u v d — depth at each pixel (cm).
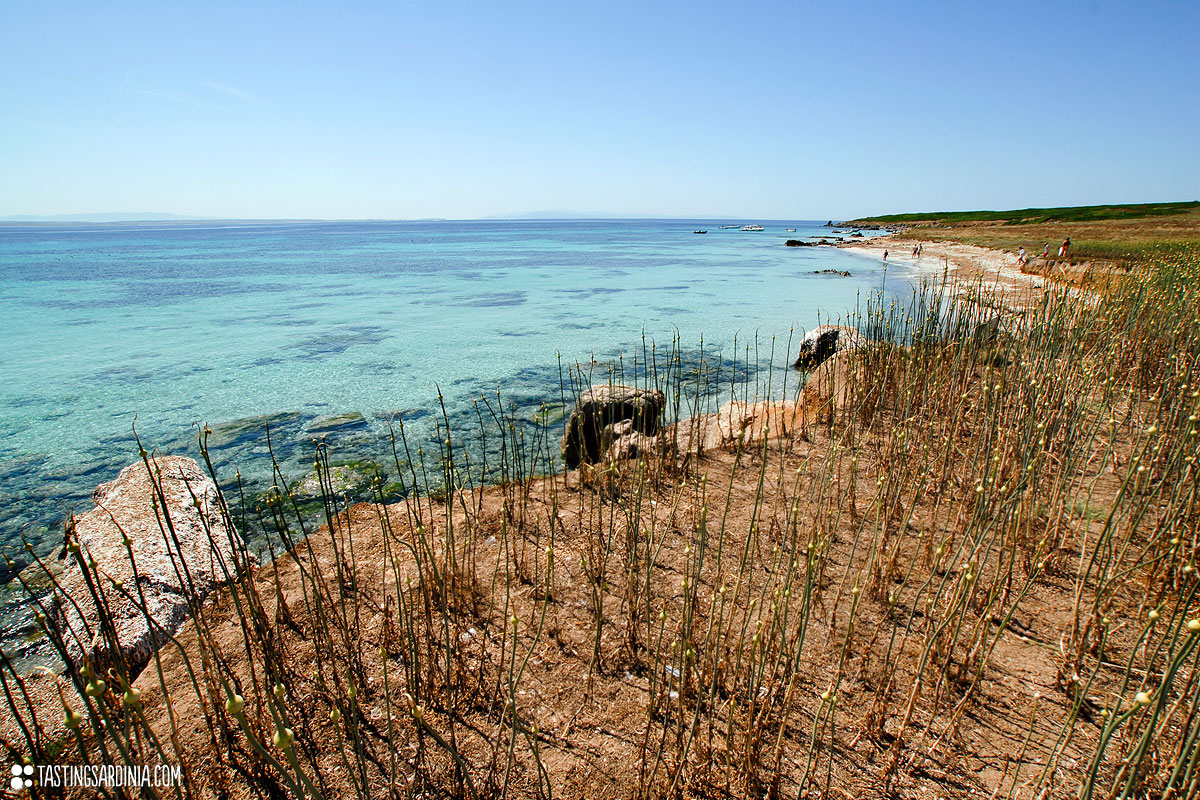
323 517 734
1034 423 566
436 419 1139
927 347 868
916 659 379
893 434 638
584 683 372
